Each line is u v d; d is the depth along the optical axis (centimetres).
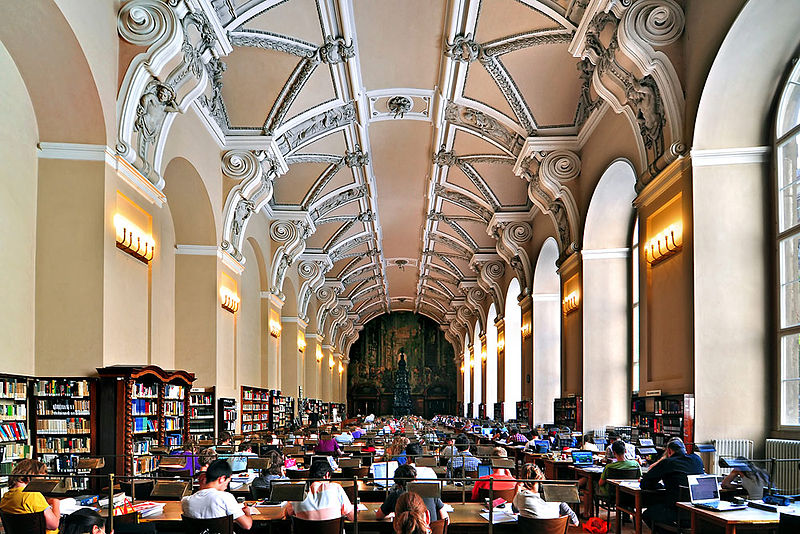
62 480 587
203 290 1506
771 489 684
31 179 919
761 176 991
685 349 1016
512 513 638
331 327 4122
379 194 2644
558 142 1664
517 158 1788
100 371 912
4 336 843
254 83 1494
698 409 971
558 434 1567
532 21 1314
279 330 2386
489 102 1650
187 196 1461
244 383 1931
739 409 967
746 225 988
